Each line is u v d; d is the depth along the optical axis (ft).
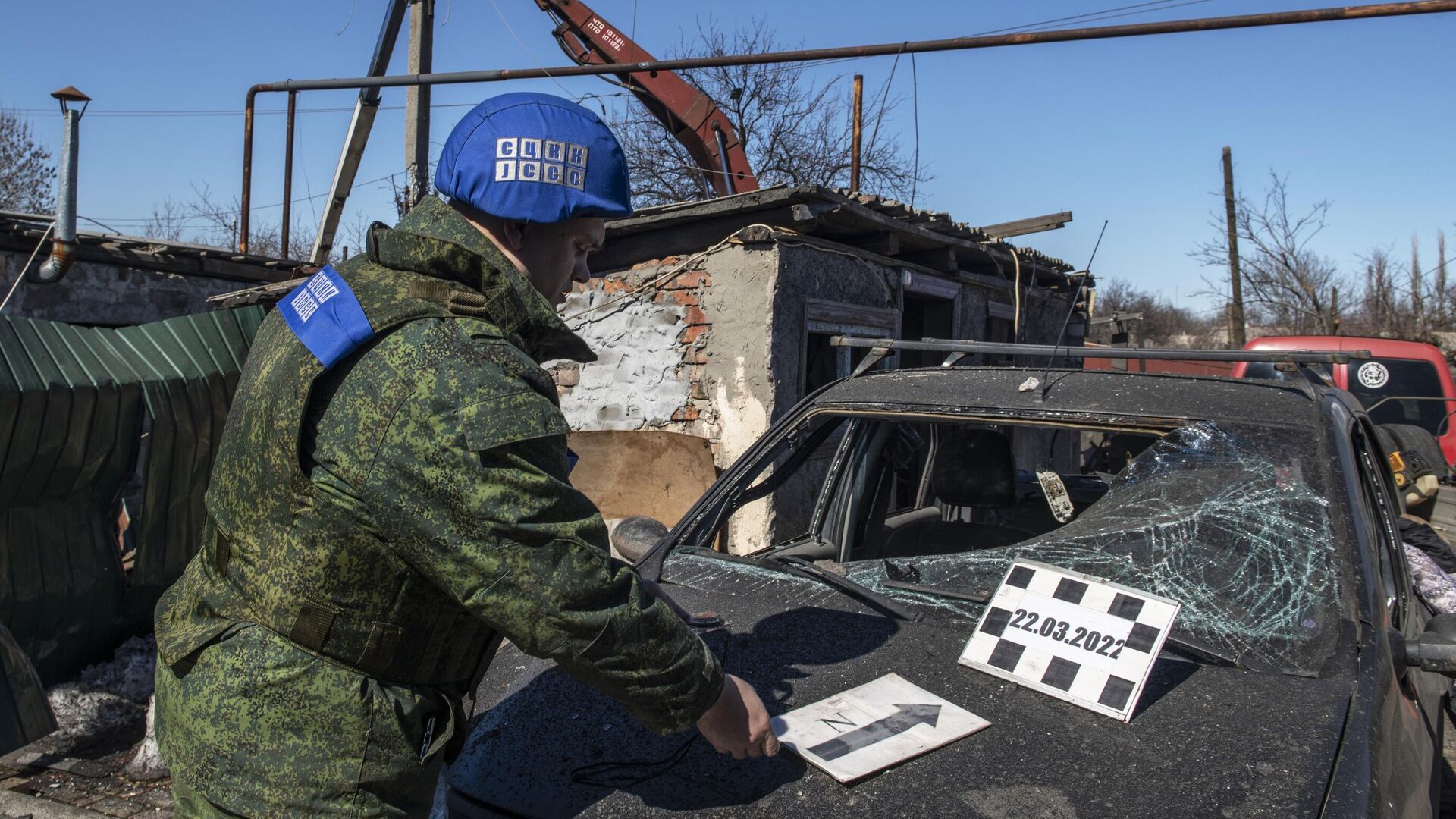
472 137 4.31
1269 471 6.89
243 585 4.05
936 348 9.24
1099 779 4.81
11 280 24.64
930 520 10.97
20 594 13.79
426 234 4.14
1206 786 4.68
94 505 15.14
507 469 3.77
